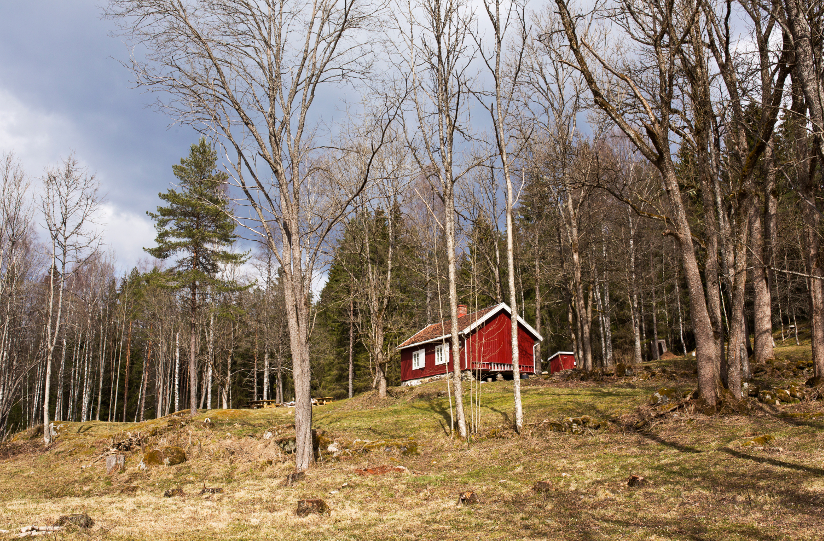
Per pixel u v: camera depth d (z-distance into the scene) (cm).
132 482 1392
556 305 4222
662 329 3962
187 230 2891
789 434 1058
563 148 2373
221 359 4206
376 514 880
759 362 1922
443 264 2912
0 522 926
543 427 1504
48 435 2269
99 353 4691
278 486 1192
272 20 1390
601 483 938
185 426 2039
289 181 1450
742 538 596
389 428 1791
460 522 794
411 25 1605
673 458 1024
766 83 1421
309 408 1375
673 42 1406
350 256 2836
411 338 3469
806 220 1499
